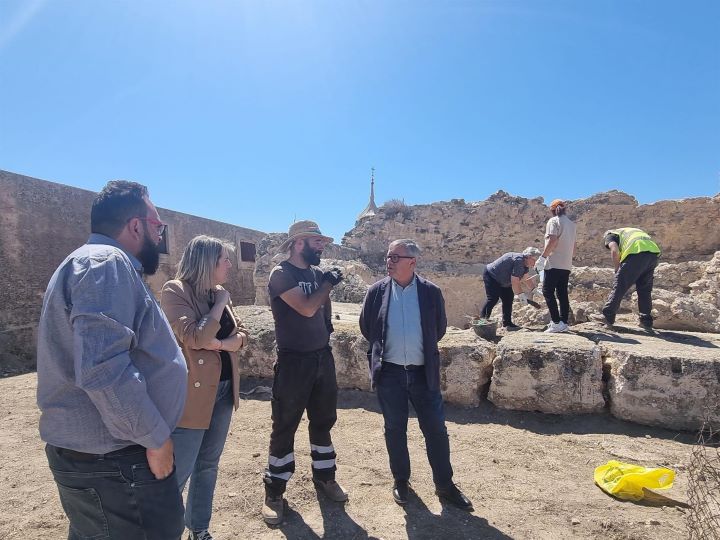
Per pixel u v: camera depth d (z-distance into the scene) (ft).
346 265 37.17
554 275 20.29
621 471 11.41
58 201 36.01
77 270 5.49
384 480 12.16
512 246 52.11
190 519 9.08
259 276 38.27
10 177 32.76
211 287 9.03
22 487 12.03
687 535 9.31
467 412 16.40
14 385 22.59
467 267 52.65
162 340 6.18
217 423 9.14
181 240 49.06
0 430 16.08
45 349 5.52
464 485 11.69
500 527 9.91
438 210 54.39
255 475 12.46
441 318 11.84
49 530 10.07
